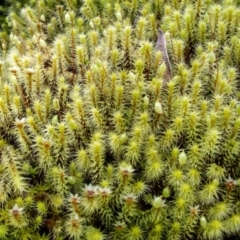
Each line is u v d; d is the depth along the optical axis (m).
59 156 0.12
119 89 0.13
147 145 0.12
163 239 0.11
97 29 0.16
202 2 0.16
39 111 0.13
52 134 0.12
